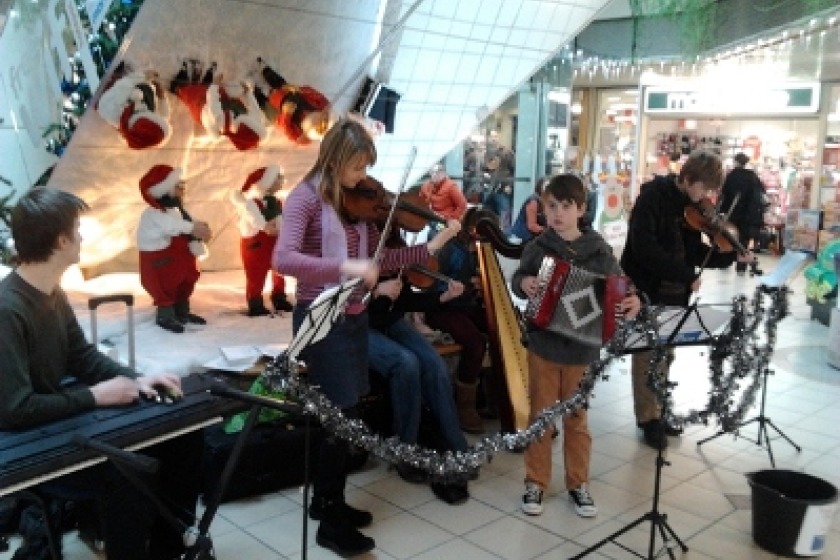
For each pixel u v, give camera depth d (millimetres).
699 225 3494
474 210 3506
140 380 2143
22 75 3455
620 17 7395
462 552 2752
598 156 9008
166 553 2412
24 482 1638
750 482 2861
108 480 2045
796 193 10484
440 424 3309
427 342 3439
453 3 4242
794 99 9875
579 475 3068
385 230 2539
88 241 3992
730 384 3016
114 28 3191
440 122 5055
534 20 4641
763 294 3303
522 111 8141
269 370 2168
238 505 3072
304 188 2551
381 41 4016
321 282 2441
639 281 3576
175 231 3531
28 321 1975
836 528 2994
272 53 3828
